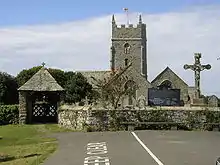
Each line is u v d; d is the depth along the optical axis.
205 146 22.20
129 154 18.70
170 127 35.25
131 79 71.50
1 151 23.41
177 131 33.41
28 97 45.66
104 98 53.12
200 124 35.34
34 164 16.73
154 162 16.05
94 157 17.97
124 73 71.81
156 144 23.19
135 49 95.31
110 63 94.94
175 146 22.14
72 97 72.56
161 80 79.19
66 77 81.56
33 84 45.28
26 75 80.88
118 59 95.19
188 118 35.47
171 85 79.06
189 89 78.31
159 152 19.39
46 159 18.08
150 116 35.53
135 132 32.00
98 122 34.91
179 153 19.00
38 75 46.31
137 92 71.19
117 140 25.75
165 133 31.08
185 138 27.03
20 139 30.75
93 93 66.75
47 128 39.06
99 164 15.82
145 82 71.88
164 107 36.00
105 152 19.72
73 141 26.33
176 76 79.44
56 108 46.91
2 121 44.31
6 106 45.03
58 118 42.88
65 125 39.56
